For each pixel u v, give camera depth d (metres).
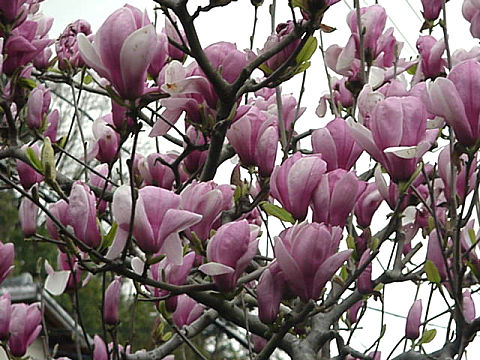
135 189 1.58
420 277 1.89
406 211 1.97
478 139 1.60
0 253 2.11
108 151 2.16
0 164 2.25
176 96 1.74
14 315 2.22
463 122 1.59
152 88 1.75
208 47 1.75
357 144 1.72
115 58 1.57
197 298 1.80
